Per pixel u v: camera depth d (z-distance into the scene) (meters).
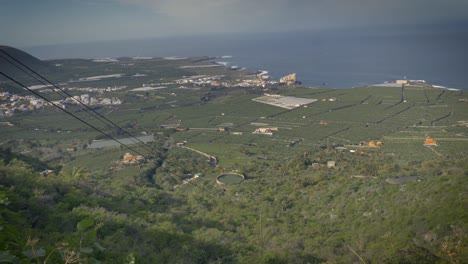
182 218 40.88
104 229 29.05
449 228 26.08
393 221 31.69
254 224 40.59
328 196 48.47
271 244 32.59
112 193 47.34
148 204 45.50
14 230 11.29
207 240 31.48
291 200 50.59
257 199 52.53
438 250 23.31
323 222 39.66
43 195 34.56
